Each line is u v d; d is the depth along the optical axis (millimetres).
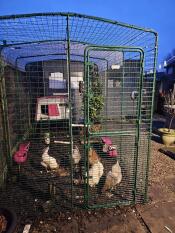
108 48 2756
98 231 2766
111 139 4973
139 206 3266
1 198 3447
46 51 5375
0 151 3883
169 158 5258
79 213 3088
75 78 6012
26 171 4336
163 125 9117
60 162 4547
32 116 5547
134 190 3320
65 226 2844
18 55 5230
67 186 3744
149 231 2766
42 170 4367
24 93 5586
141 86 2965
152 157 5254
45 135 4918
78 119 5074
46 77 5953
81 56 5867
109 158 4520
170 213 3111
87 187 3141
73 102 5309
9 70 4754
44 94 5922
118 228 2820
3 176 3906
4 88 4117
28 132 5270
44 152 4246
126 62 3721
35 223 2889
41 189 3697
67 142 4766
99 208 3188
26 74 6008
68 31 2713
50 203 3287
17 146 4949
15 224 2695
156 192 3639
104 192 3516
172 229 2795
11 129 4777
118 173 3518
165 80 12633
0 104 4016
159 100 12188
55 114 5137
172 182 4008
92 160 3559
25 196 3502
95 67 4277
